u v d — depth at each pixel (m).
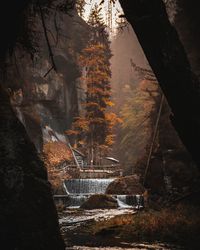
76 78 54.97
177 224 11.27
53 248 5.14
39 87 45.28
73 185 35.41
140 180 21.25
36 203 5.12
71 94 54.84
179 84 5.43
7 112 5.37
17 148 5.23
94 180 36.34
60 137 49.00
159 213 13.91
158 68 5.54
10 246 4.62
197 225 10.98
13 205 4.83
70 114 54.31
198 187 15.17
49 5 8.66
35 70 43.34
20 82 29.25
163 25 5.46
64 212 22.67
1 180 4.86
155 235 10.88
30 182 5.18
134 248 9.23
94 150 47.25
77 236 11.75
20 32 8.04
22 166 5.18
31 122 33.22
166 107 18.56
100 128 45.66
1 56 7.58
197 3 16.28
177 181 16.28
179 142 17.05
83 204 27.27
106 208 26.33
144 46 5.59
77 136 51.47
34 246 4.86
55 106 50.03
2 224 4.62
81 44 52.94
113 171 44.03
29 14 8.53
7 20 6.59
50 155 40.97
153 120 22.30
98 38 46.19
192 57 16.23
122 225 12.74
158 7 5.47
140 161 22.02
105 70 45.88
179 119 5.58
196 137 5.50
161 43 5.45
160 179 18.39
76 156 48.91
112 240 10.62
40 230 5.02
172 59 5.43
